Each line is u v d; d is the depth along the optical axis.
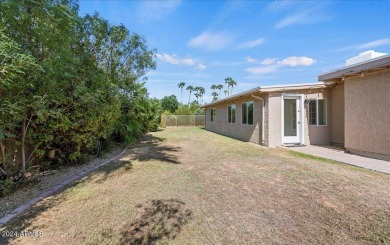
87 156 6.55
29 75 3.71
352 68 6.59
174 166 6.03
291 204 3.43
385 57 5.53
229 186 4.32
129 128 9.83
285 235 2.58
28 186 4.35
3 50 2.91
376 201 3.46
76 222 2.95
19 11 3.72
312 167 5.62
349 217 2.98
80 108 5.41
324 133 9.69
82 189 4.22
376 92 6.38
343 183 4.32
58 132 5.40
